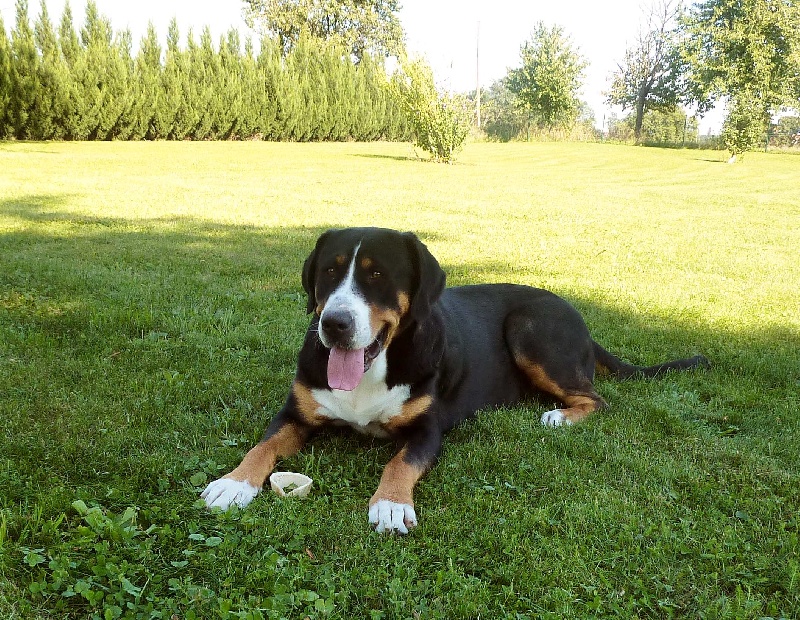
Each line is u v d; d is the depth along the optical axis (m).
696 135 24.58
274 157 11.19
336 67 16.91
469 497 1.41
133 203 5.50
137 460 1.46
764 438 1.77
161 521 1.28
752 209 6.84
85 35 12.98
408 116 11.20
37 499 1.31
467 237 4.60
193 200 5.82
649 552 1.26
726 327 2.74
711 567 1.23
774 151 18.89
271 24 22.44
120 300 2.65
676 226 5.57
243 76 15.17
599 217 5.89
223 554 1.19
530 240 4.59
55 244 3.69
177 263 3.39
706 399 2.05
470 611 1.09
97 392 1.81
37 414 1.67
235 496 1.35
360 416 1.60
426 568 1.21
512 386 1.97
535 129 24.50
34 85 11.72
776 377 2.23
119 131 13.31
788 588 1.17
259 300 2.76
